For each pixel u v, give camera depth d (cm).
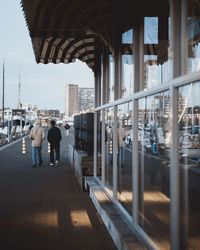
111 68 1084
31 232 874
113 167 952
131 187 765
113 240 774
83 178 1402
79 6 905
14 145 4147
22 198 1270
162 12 590
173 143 508
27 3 880
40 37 1098
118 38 941
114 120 963
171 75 524
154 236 608
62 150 3553
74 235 845
